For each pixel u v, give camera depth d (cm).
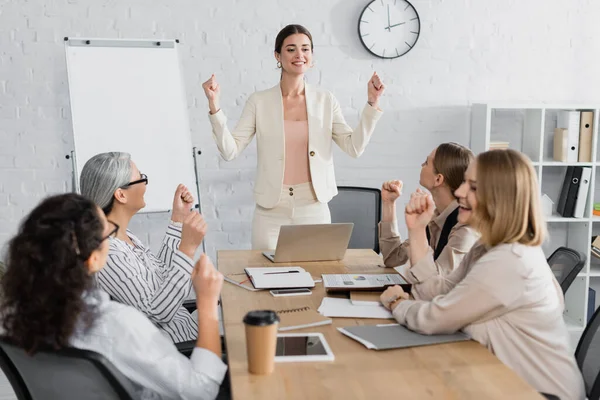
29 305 133
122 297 213
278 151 341
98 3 404
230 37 417
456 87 438
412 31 428
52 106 409
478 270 178
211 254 434
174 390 156
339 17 423
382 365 162
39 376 142
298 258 279
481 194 182
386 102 434
